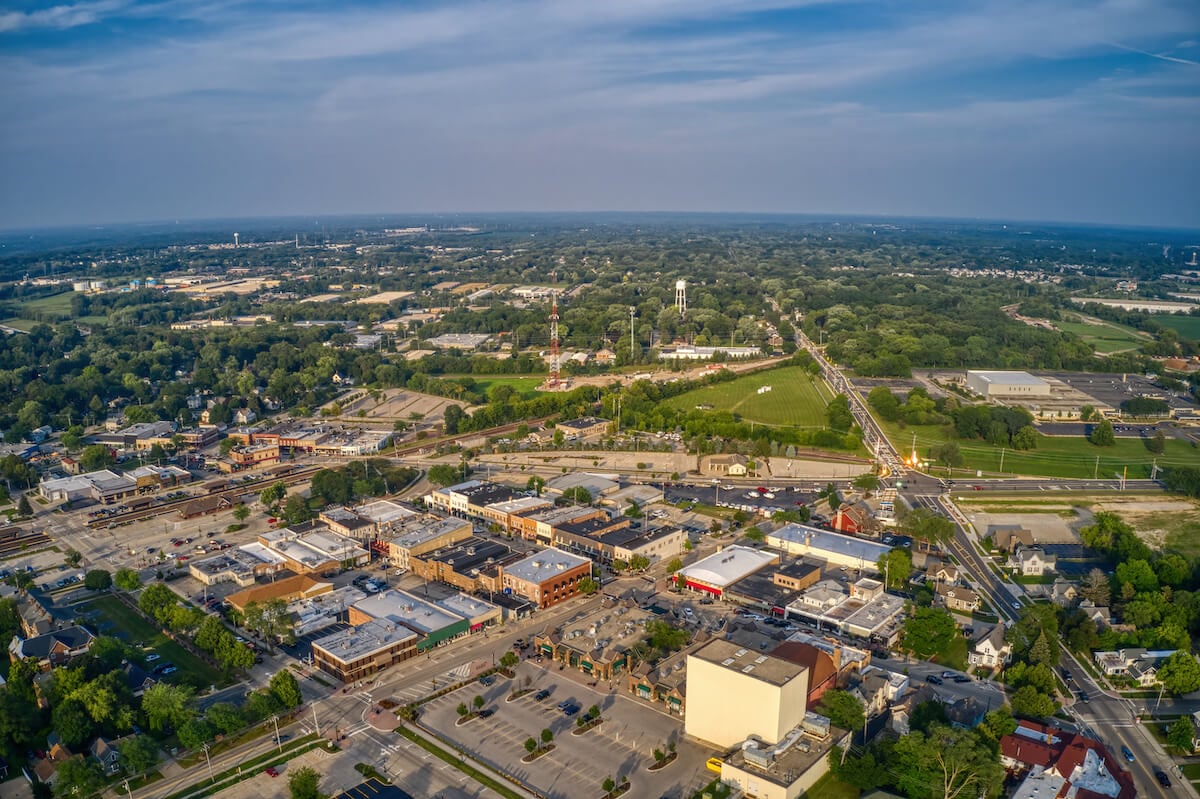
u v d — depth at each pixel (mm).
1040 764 185000
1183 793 182375
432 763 194250
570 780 187750
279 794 183250
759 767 181875
